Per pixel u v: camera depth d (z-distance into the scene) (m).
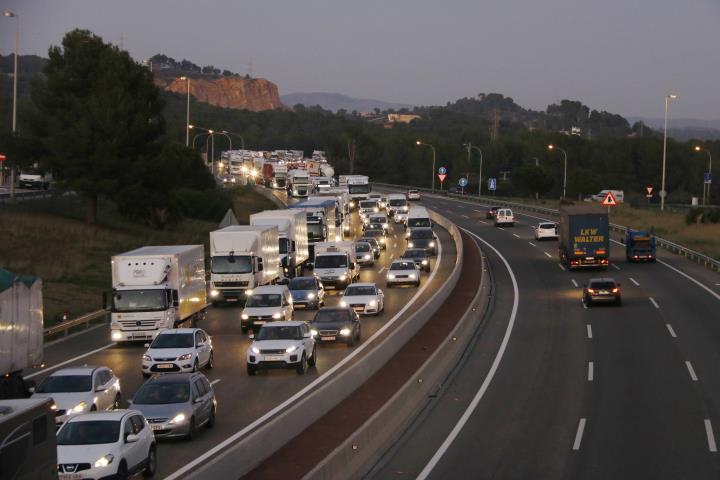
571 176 155.25
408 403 31.05
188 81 128.50
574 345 44.34
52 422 17.50
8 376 30.17
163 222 100.25
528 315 54.16
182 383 27.70
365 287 55.12
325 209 86.81
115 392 30.77
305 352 38.09
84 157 86.75
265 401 32.62
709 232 108.00
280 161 195.12
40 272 68.19
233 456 21.03
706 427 28.45
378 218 108.00
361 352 43.06
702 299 58.91
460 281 65.88
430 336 44.44
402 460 24.98
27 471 16.42
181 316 47.72
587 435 27.55
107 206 103.44
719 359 40.25
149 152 91.44
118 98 88.00
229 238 59.28
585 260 73.44
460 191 186.50
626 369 38.38
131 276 46.09
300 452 23.92
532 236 103.94
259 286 55.28
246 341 46.66
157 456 25.38
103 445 21.95
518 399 33.00
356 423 27.34
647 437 27.22
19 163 88.75
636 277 70.19
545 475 23.22
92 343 47.62
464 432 28.19
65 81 89.31
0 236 75.12
